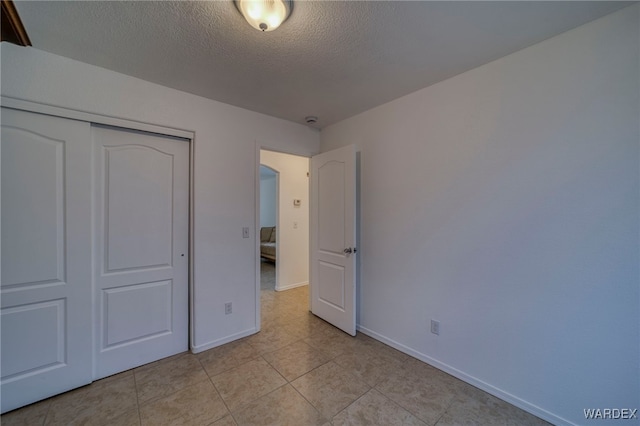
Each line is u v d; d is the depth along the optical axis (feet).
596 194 4.83
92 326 6.44
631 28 4.49
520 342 5.70
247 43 5.41
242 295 8.73
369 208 8.85
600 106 4.78
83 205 6.25
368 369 7.03
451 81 6.76
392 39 5.28
